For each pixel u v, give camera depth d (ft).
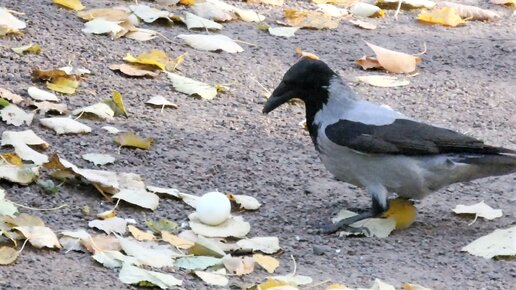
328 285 30.60
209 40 50.29
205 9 53.67
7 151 37.81
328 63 50.29
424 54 52.70
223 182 38.27
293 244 33.94
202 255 32.12
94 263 30.94
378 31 55.21
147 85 45.83
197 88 45.52
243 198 36.50
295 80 35.88
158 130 41.83
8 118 40.22
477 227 36.22
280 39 52.60
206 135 42.01
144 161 39.06
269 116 44.52
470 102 47.60
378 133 34.37
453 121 45.47
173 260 31.60
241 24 54.03
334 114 35.63
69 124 40.37
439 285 31.27
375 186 35.19
